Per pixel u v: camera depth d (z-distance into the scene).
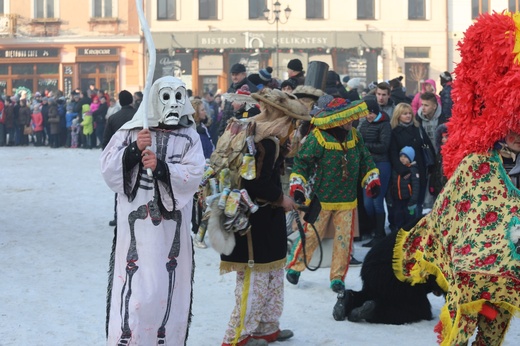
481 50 5.28
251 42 46.72
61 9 47.34
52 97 33.22
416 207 11.27
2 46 47.53
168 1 46.94
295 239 9.10
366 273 7.27
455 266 5.02
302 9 46.84
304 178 7.94
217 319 7.41
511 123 5.09
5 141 34.34
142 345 5.33
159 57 46.97
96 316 7.49
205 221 6.30
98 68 47.59
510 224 4.97
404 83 47.00
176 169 5.45
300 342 6.72
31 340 6.75
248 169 6.23
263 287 6.41
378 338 6.79
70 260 10.02
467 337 5.14
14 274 9.18
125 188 5.44
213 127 25.38
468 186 5.17
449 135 5.57
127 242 5.45
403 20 46.72
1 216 13.58
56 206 14.78
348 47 46.69
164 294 5.41
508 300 5.06
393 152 10.76
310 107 9.08
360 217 10.88
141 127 5.54
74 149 31.95
